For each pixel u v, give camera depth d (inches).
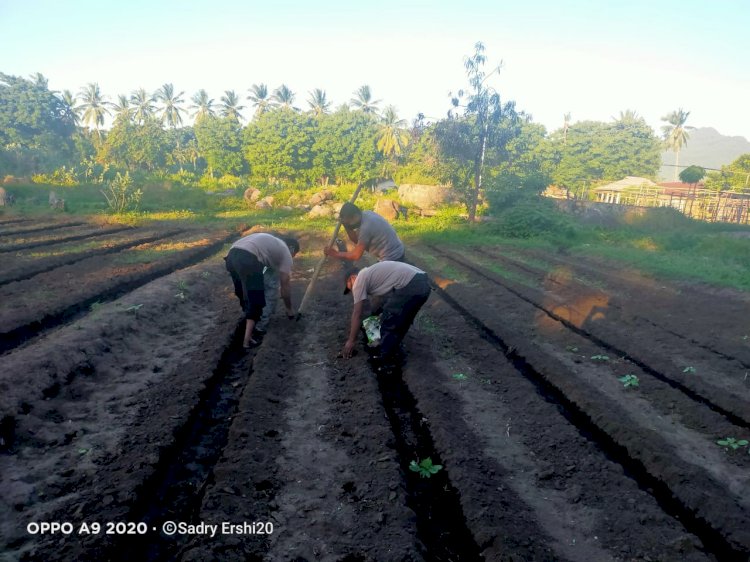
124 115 2415.1
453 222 877.8
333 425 164.4
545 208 802.8
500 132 871.7
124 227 675.4
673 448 160.9
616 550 114.4
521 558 107.2
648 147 2301.9
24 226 635.5
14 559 99.4
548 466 147.9
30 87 2608.3
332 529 115.7
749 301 377.4
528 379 221.1
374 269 208.7
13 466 132.0
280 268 237.5
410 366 215.0
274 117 2226.9
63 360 185.6
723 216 1253.1
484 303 343.3
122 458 136.6
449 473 141.3
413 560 106.5
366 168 2143.2
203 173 2640.3
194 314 283.0
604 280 445.7
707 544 122.5
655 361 235.5
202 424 168.2
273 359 211.6
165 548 112.2
